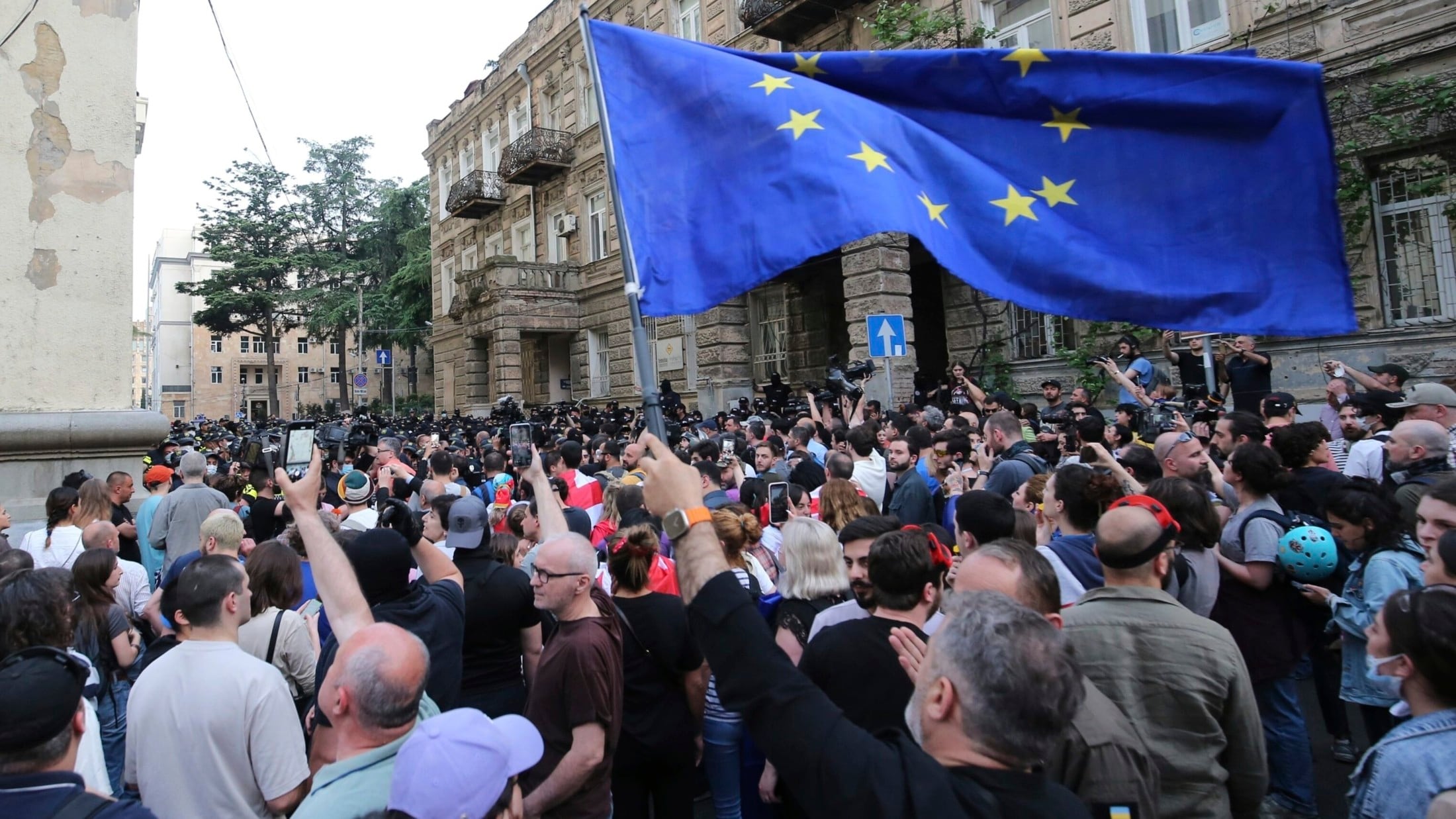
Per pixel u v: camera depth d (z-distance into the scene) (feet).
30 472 23.86
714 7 67.92
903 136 11.95
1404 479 14.62
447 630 11.05
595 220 84.89
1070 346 46.21
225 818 8.84
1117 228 12.12
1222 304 11.78
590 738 9.62
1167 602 8.73
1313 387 35.35
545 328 84.79
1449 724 6.69
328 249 171.01
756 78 11.55
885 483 22.26
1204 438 21.22
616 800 11.36
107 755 13.55
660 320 75.36
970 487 21.27
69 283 25.07
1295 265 11.85
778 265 10.64
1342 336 34.68
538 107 91.61
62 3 25.49
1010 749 4.85
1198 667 8.23
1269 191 12.04
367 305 153.28
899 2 53.06
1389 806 6.72
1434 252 33.86
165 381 223.51
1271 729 12.40
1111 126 12.39
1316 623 13.26
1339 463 21.48
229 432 90.02
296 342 225.35
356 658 7.10
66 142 25.31
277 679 9.50
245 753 9.00
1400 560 11.71
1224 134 12.25
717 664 5.26
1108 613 8.75
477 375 90.99
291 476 11.60
